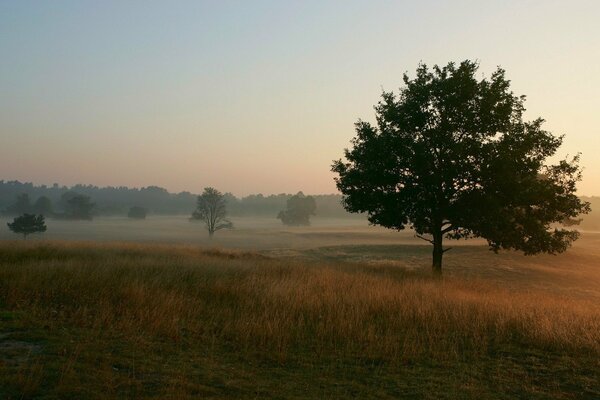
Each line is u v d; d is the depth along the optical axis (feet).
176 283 43.57
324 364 25.38
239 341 28.48
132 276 44.19
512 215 73.41
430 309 36.91
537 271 118.42
